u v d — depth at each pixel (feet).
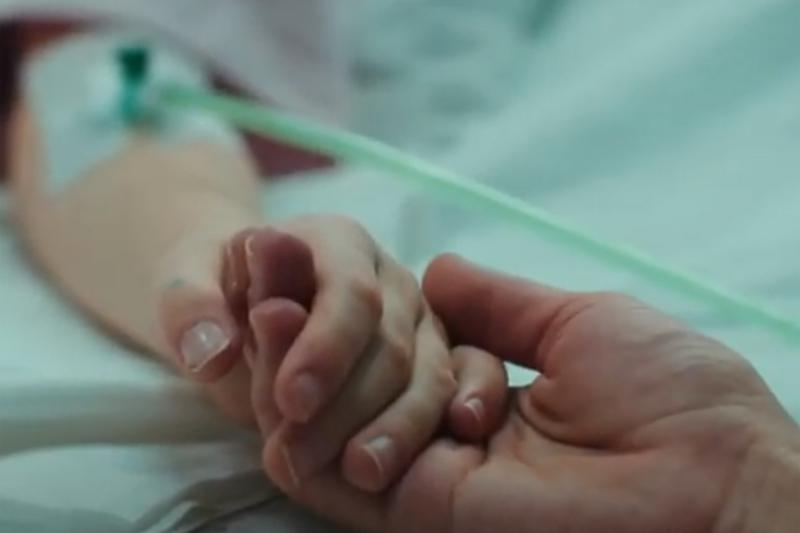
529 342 2.97
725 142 5.48
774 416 2.62
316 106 5.53
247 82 5.38
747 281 4.50
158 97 4.67
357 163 5.22
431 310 3.05
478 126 5.71
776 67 5.73
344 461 2.63
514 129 5.49
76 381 3.10
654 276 4.28
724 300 4.19
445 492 2.65
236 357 2.77
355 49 6.06
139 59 4.67
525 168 5.34
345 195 5.10
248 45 5.41
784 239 4.78
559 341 2.85
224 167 4.50
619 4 6.31
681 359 2.69
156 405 3.09
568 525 2.58
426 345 2.85
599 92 5.61
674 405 2.64
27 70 4.97
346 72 5.73
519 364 3.01
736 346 3.99
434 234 4.91
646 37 5.98
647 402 2.67
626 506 2.56
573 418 2.76
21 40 5.22
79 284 4.12
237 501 2.88
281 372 2.54
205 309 2.80
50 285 4.35
